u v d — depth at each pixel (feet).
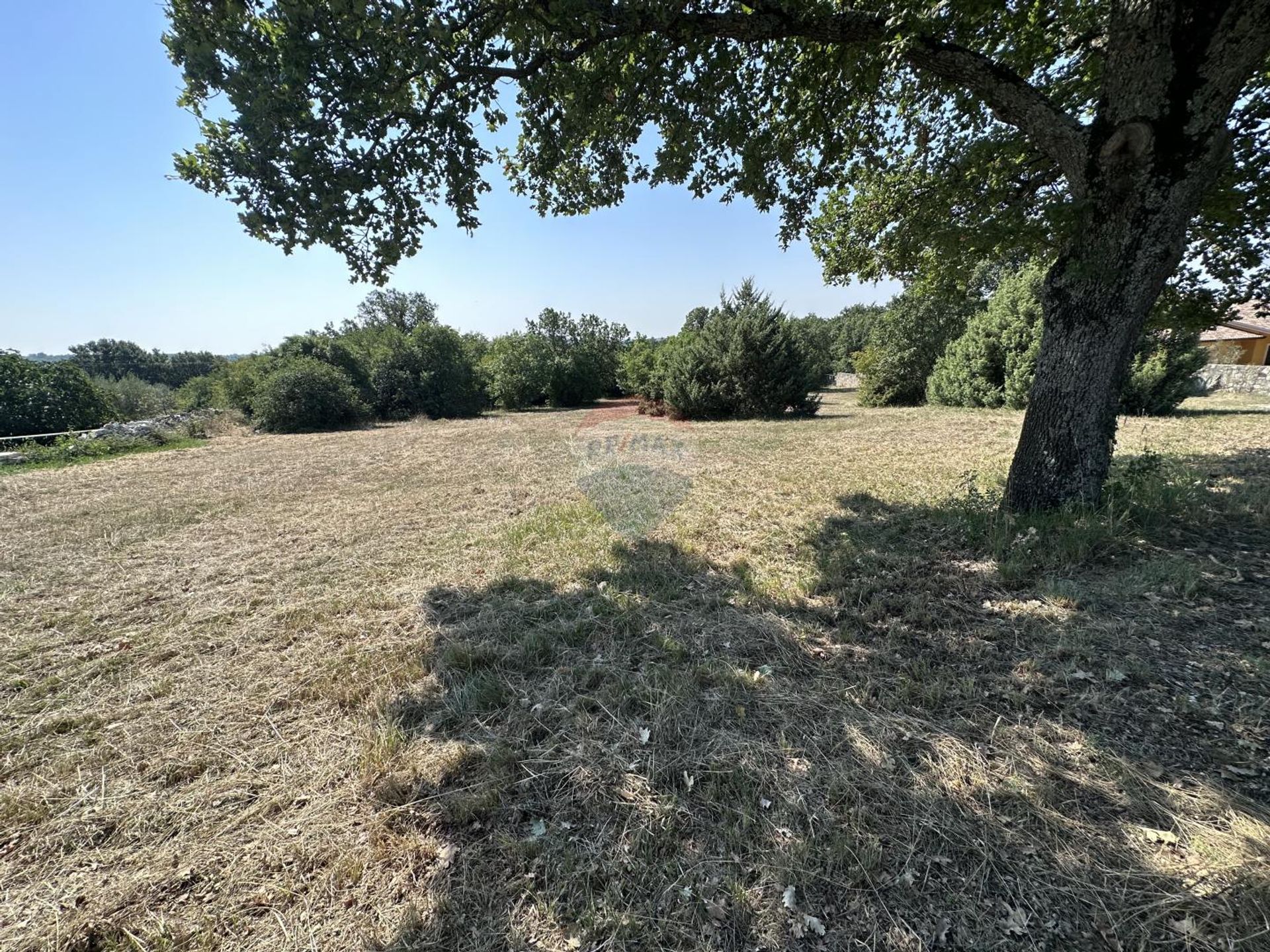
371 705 7.55
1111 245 11.02
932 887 4.48
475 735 6.81
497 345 84.84
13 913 4.66
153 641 9.70
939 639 8.55
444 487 22.85
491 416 67.26
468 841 5.25
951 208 17.62
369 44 10.09
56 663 9.02
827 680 7.61
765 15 11.60
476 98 12.78
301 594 11.77
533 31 12.65
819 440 32.40
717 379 50.06
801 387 49.83
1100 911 4.19
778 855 4.85
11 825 5.65
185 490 23.70
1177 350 35.32
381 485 23.73
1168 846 4.69
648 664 8.23
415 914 4.52
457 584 11.99
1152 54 9.71
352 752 6.64
